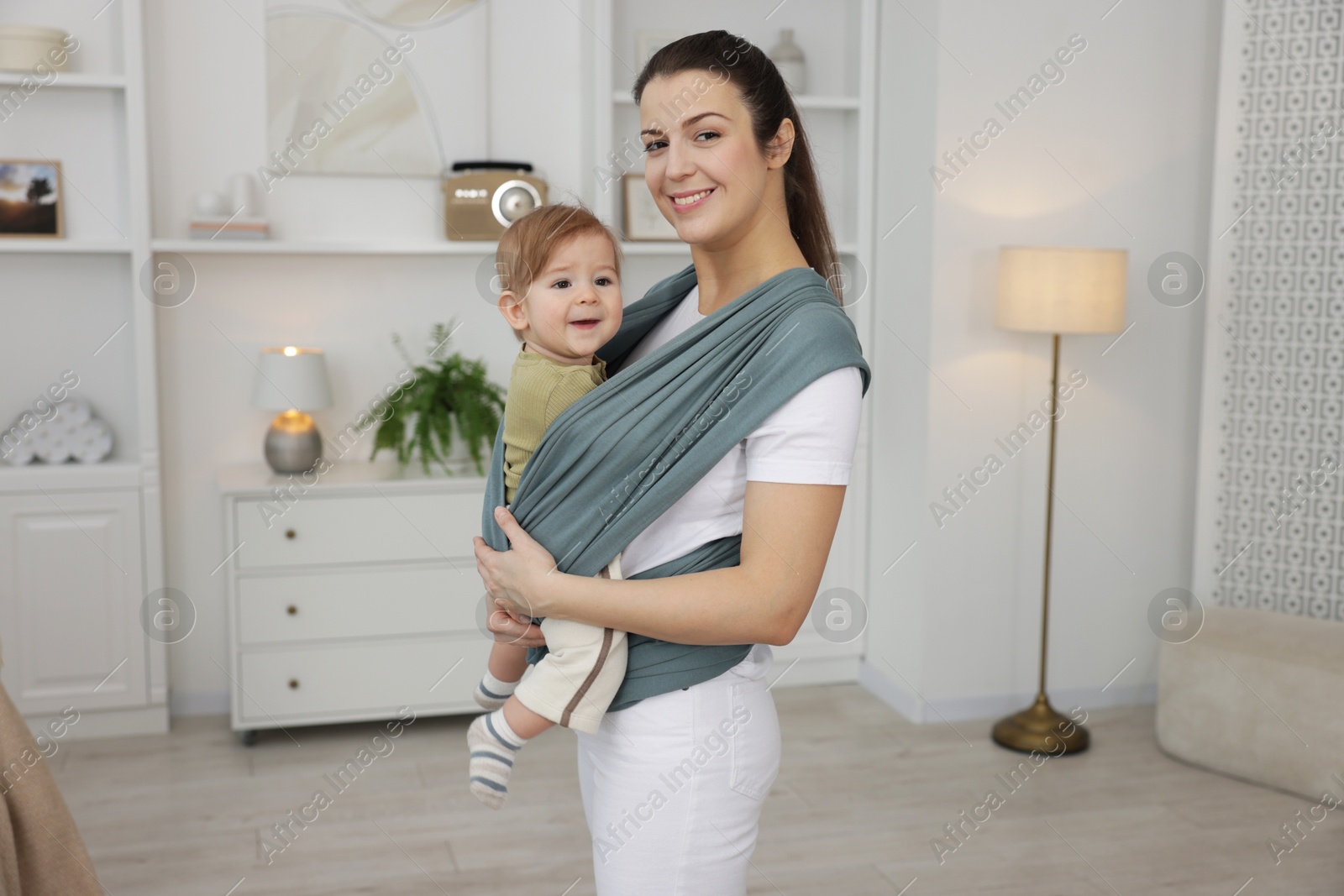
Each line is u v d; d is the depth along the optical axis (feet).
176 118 10.90
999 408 11.10
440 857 8.27
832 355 3.85
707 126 3.98
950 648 11.21
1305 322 10.57
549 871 8.07
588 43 11.28
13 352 10.76
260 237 10.85
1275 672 9.61
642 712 4.12
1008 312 10.16
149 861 8.18
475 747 4.38
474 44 11.44
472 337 11.80
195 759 10.17
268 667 10.39
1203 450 11.09
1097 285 9.86
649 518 3.99
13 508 10.26
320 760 10.18
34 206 10.57
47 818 6.16
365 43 11.23
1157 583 11.71
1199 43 11.13
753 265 4.30
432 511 10.64
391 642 10.64
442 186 11.27
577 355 4.50
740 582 3.82
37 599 10.39
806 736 10.80
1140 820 9.01
